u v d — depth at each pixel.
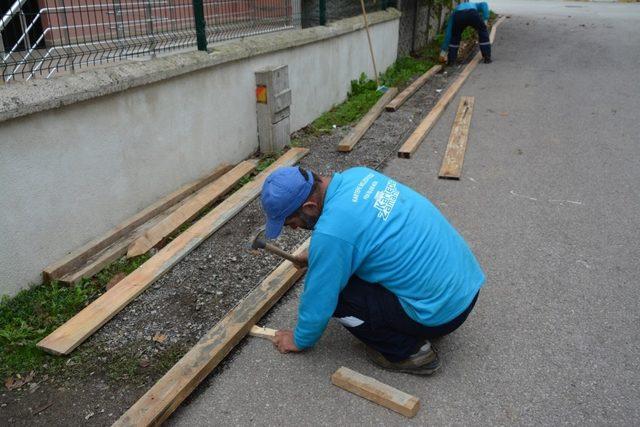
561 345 2.86
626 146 5.77
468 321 3.06
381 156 5.60
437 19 13.03
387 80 8.77
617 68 9.44
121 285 3.33
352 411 2.48
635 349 2.82
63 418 2.45
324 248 2.24
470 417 2.43
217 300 3.28
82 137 3.49
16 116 2.96
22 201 3.15
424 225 2.37
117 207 3.91
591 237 3.94
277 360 2.81
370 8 8.82
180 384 2.52
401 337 2.54
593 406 2.47
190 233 3.94
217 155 5.01
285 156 5.39
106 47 3.98
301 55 6.21
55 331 2.93
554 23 15.01
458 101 7.73
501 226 4.13
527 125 6.54
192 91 4.50
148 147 4.12
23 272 3.24
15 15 3.79
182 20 4.69
